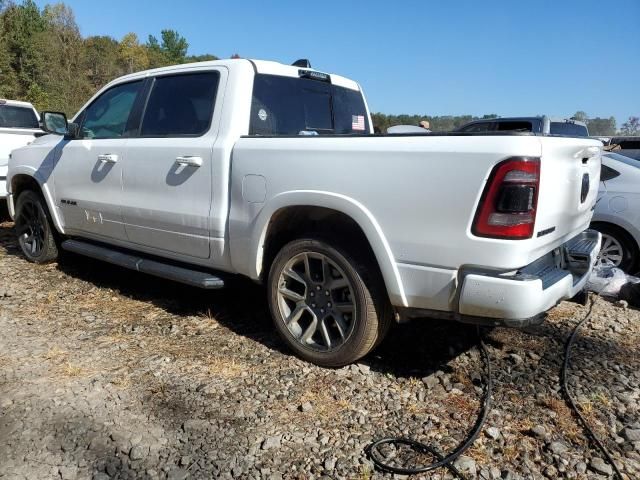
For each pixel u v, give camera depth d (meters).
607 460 2.56
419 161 2.83
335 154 3.13
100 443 2.63
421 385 3.26
